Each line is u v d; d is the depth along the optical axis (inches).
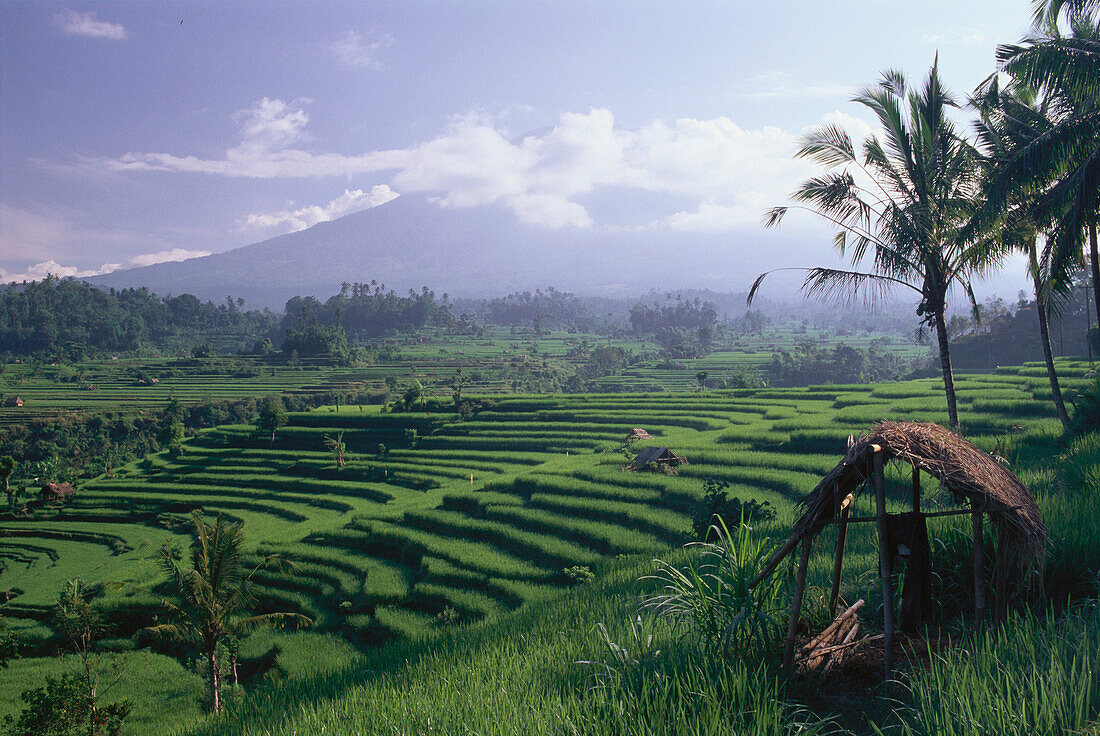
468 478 2586.1
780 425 2121.1
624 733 180.7
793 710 195.9
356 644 1317.7
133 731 1074.1
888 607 203.0
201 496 2787.9
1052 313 932.0
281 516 2487.7
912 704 182.4
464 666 302.4
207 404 4717.0
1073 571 258.5
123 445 4217.5
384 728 234.1
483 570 1443.2
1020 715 149.9
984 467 216.2
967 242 743.7
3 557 2311.8
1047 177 639.8
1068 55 580.4
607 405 3395.7
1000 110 853.8
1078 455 600.7
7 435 4052.7
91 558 2244.1
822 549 446.6
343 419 3567.9
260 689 458.0
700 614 249.0
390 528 1823.3
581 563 1370.6
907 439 214.4
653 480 1717.5
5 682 1299.2
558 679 248.2
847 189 801.6
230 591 1070.4
